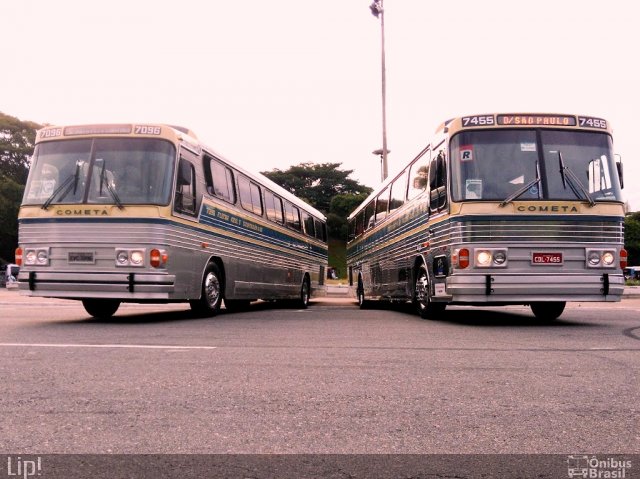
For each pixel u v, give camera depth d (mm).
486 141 9766
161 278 9805
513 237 9398
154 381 4867
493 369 5465
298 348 6793
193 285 10977
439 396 4395
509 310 14375
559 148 9750
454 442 3357
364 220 19141
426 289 11297
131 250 9750
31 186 10289
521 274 9320
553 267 9406
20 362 5723
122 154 10180
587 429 3594
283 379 4973
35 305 16406
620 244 9594
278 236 16719
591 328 9367
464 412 3965
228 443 3330
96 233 9844
